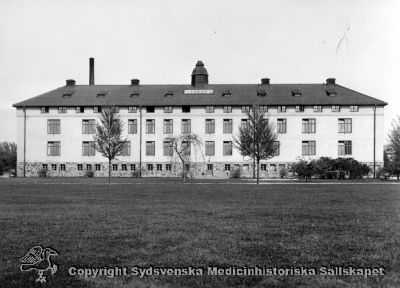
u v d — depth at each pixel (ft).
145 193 99.60
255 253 34.14
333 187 124.06
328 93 228.84
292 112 224.94
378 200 78.69
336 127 223.30
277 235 41.60
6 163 302.66
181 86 246.68
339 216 55.31
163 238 40.14
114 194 96.32
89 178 209.56
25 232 43.47
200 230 44.42
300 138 224.53
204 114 228.43
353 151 222.28
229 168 226.99
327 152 223.10
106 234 42.22
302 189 114.52
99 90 245.65
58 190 111.65
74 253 34.30
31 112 235.20
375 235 41.50
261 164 225.76
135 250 35.24
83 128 233.14
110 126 173.99
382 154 221.05
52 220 51.98
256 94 233.35
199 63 250.16
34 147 234.79
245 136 161.89
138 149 230.68
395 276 28.02
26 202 76.23
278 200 79.46
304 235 41.55
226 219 52.54
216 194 95.86
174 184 147.13
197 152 228.02
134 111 231.09
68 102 233.35
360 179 190.49
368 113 221.87
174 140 216.54
